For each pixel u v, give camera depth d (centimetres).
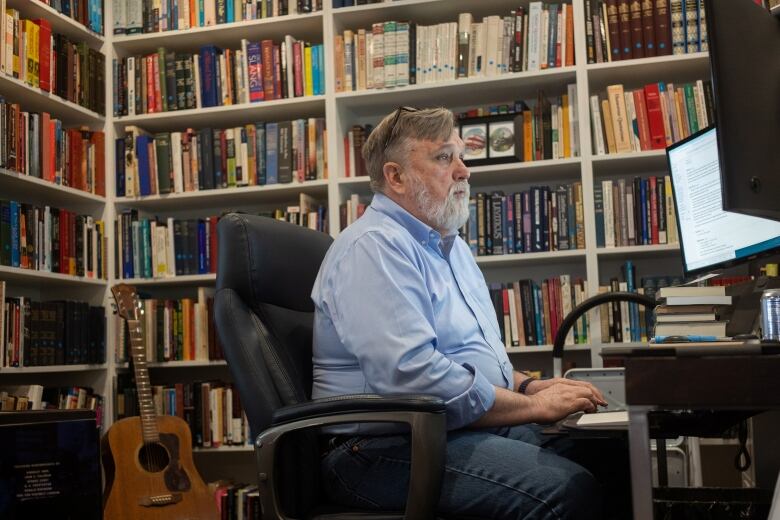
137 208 390
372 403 149
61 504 213
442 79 347
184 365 358
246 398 164
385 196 193
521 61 342
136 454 304
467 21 346
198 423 353
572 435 134
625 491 185
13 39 317
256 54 365
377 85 351
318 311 177
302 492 159
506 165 341
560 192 336
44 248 329
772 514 103
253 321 171
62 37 348
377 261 167
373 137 196
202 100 370
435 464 146
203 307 359
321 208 357
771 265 262
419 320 163
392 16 364
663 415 145
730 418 144
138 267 368
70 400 336
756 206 135
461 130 347
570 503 146
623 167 347
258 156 363
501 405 167
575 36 337
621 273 331
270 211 394
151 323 361
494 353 190
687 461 264
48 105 347
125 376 360
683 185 226
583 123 333
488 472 151
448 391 160
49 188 338
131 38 379
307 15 360
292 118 383
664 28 331
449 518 154
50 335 328
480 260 341
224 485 355
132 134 374
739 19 142
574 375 247
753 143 137
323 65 360
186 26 375
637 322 324
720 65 133
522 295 337
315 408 151
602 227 333
